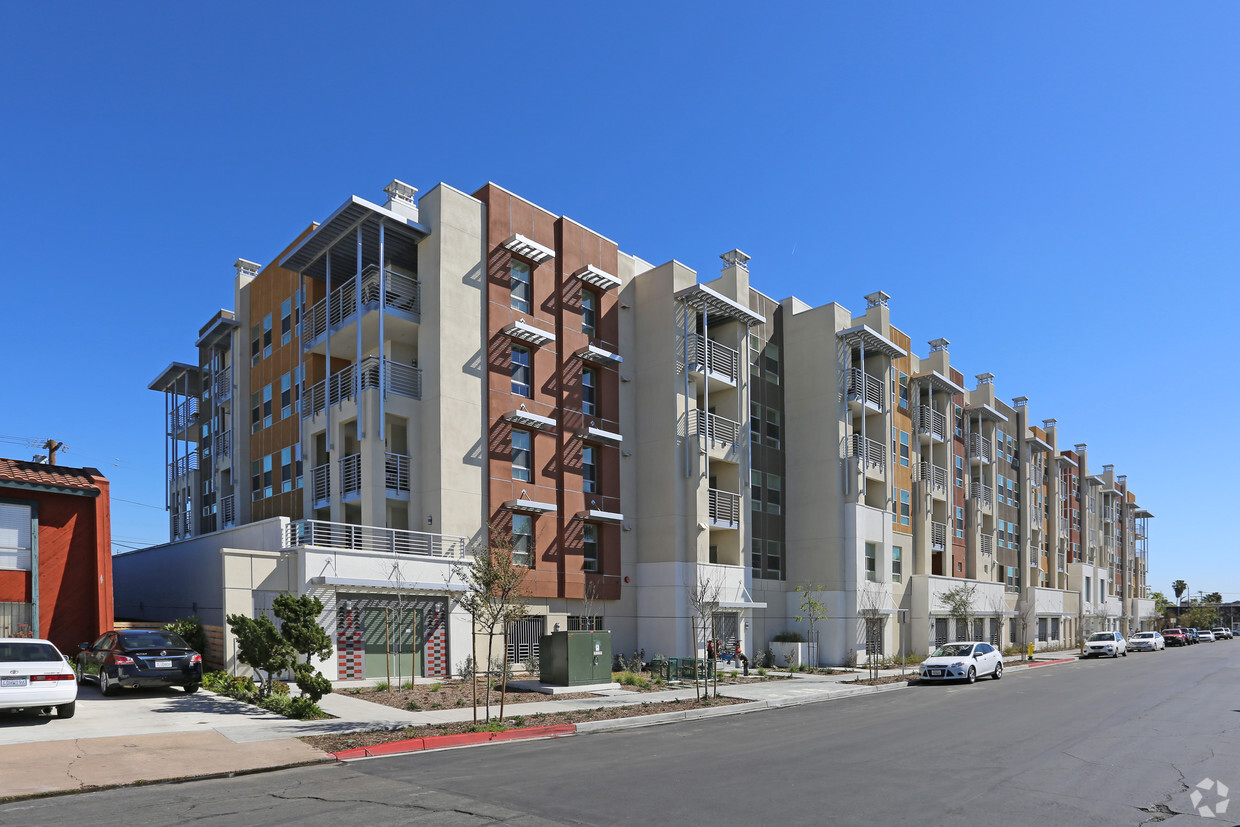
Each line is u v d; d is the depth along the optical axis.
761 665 33.28
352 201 25.50
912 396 45.62
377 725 14.81
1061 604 64.62
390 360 26.61
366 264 29.89
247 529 24.30
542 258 29.72
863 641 36.66
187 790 10.00
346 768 11.48
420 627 23.86
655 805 9.26
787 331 39.72
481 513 26.98
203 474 41.56
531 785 10.30
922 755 12.74
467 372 27.30
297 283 32.66
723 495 33.62
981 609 48.97
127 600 34.28
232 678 19.06
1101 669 35.41
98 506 22.73
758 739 14.54
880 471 40.06
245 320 36.88
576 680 21.59
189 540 28.20
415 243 28.06
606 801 9.44
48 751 11.80
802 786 10.33
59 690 14.28
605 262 32.94
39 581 21.55
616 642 30.72
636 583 31.95
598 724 15.97
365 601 22.62
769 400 38.06
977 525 50.81
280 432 32.91
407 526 27.08
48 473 22.17
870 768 11.59
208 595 26.00
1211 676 29.73
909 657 39.88
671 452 31.64
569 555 29.41
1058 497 67.50
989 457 55.09
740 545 33.59
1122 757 12.53
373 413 25.55
